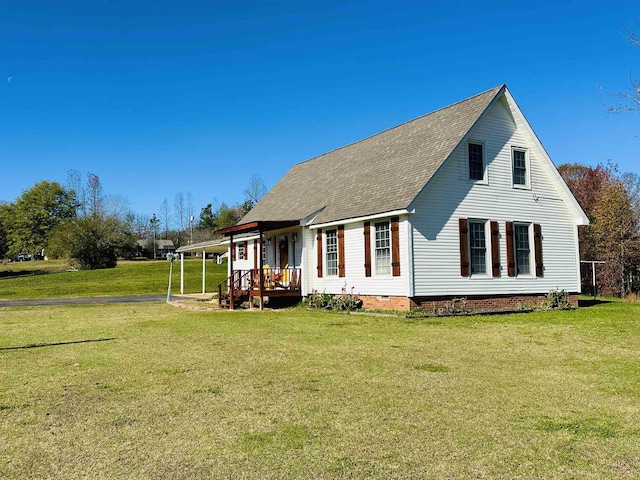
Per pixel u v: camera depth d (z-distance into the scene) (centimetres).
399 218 1652
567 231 2031
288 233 2281
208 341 1117
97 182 6888
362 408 611
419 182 1662
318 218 2038
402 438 514
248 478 427
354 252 1853
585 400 645
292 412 597
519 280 1866
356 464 452
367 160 2223
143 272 4875
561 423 558
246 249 2772
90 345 1083
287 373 793
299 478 426
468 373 791
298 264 2183
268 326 1370
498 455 472
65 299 2970
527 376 772
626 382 735
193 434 528
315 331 1259
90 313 1906
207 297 2891
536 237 1933
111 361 900
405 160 1914
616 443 502
